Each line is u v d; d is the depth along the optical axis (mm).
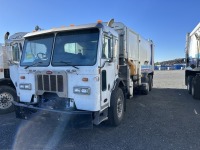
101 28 4199
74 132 4750
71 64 4230
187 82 11094
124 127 5074
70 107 4227
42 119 4277
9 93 6555
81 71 4117
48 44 4625
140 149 3852
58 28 4520
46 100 4594
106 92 4582
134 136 4488
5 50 6719
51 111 4125
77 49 4305
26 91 4828
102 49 4281
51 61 4453
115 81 5117
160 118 5855
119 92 5250
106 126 5125
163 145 4012
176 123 5379
